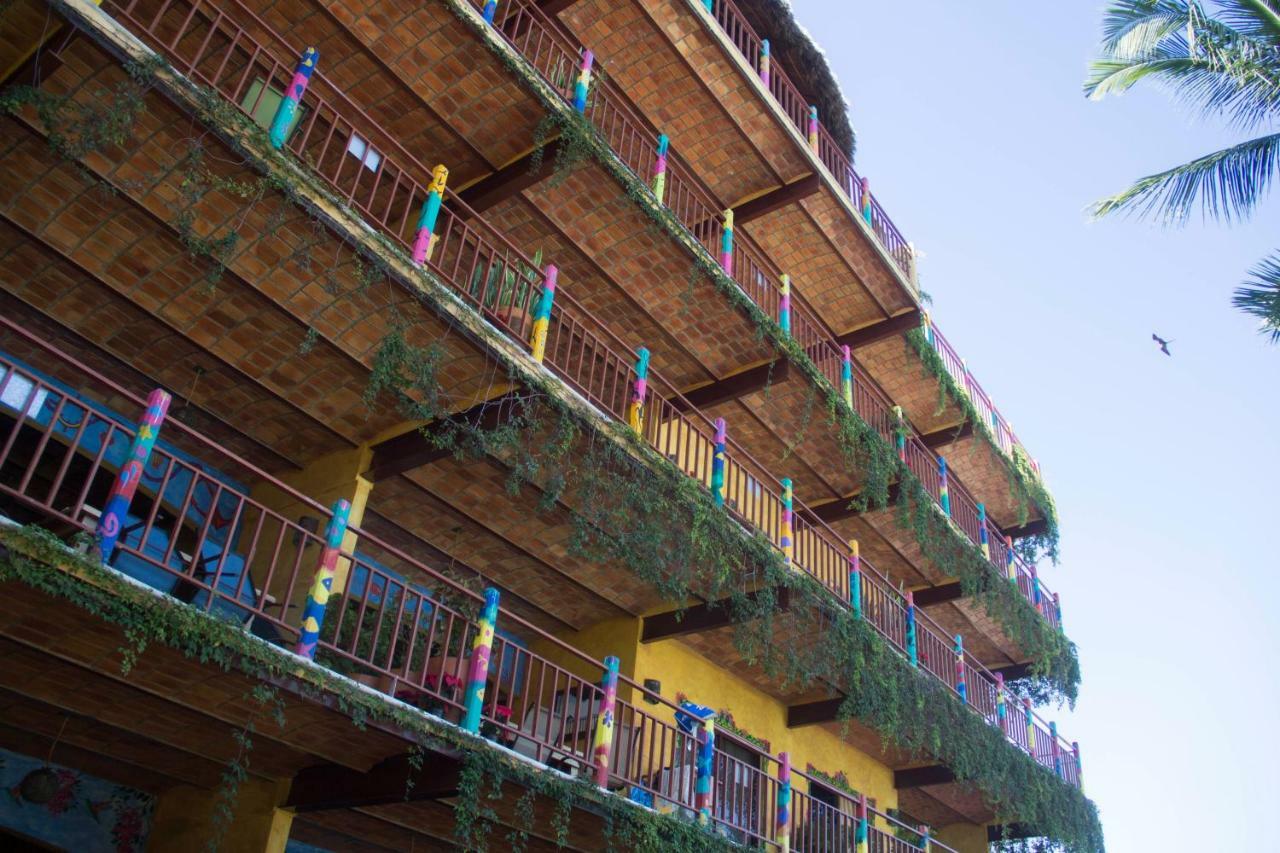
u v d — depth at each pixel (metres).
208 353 10.81
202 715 8.89
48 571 6.82
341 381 11.19
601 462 12.15
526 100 12.80
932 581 21.86
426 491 12.65
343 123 10.17
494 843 11.46
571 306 15.46
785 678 16.92
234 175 9.20
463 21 11.97
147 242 9.60
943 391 20.97
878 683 16.06
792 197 17.45
